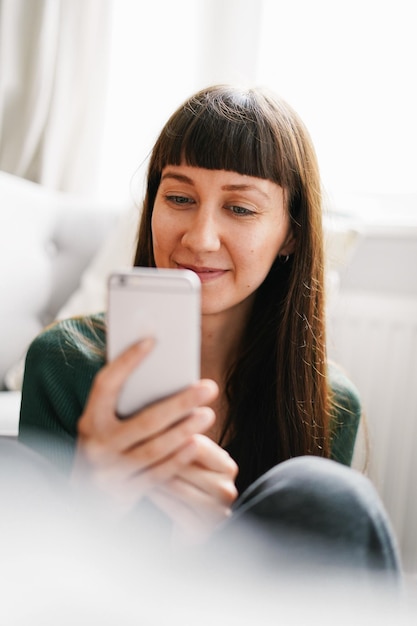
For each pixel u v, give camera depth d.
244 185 0.67
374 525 0.43
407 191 1.37
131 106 1.50
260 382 0.80
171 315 0.50
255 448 0.77
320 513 0.42
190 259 0.68
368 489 0.45
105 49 1.44
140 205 1.07
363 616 0.38
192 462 0.53
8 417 0.86
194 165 0.67
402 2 1.32
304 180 0.74
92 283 1.13
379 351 1.20
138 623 0.36
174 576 0.41
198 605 0.37
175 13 1.46
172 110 1.47
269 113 0.70
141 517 0.52
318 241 0.78
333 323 1.20
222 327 0.77
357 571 0.41
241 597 0.38
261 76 1.41
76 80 1.45
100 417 0.50
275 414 0.78
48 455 0.65
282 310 0.79
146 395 0.51
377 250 1.30
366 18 1.34
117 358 0.49
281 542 0.41
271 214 0.70
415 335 1.18
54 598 0.36
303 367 0.78
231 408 0.80
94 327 0.78
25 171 1.47
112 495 0.50
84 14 1.43
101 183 1.52
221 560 0.41
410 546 1.17
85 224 1.24
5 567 0.38
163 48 1.47
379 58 1.35
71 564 0.39
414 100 1.34
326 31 1.37
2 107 1.43
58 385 0.72
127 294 0.50
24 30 1.43
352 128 1.38
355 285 1.32
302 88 1.39
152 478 0.51
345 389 0.83
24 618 0.35
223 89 0.73
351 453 0.82
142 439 0.50
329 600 0.38
